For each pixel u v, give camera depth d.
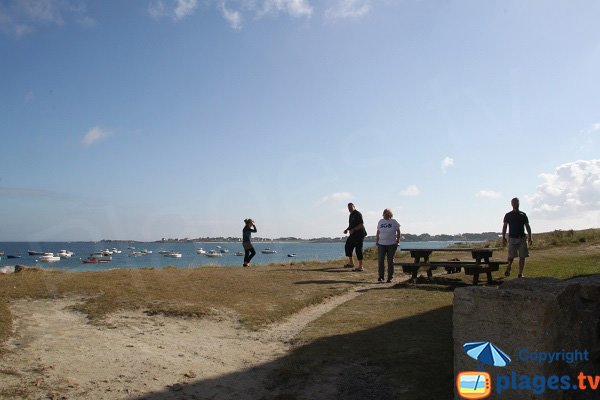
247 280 12.44
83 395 4.96
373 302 9.89
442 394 5.03
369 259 21.62
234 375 5.81
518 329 4.20
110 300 8.94
